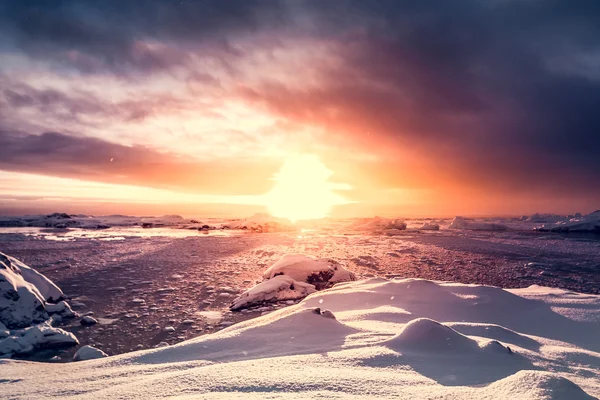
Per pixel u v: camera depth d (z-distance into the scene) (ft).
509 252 58.90
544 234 99.86
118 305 27.14
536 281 36.11
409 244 71.77
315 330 13.14
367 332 13.09
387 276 38.58
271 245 69.46
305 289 29.71
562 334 15.65
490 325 14.10
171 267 44.06
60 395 8.76
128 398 7.71
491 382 8.15
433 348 10.50
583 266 45.34
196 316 24.35
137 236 90.12
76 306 26.89
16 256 52.60
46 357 17.63
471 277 38.06
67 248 62.95
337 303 20.63
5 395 9.03
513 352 10.71
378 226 128.77
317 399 6.62
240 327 14.84
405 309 18.66
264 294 27.48
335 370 8.61
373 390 7.20
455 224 131.03
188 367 10.21
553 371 9.83
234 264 46.42
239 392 7.22
